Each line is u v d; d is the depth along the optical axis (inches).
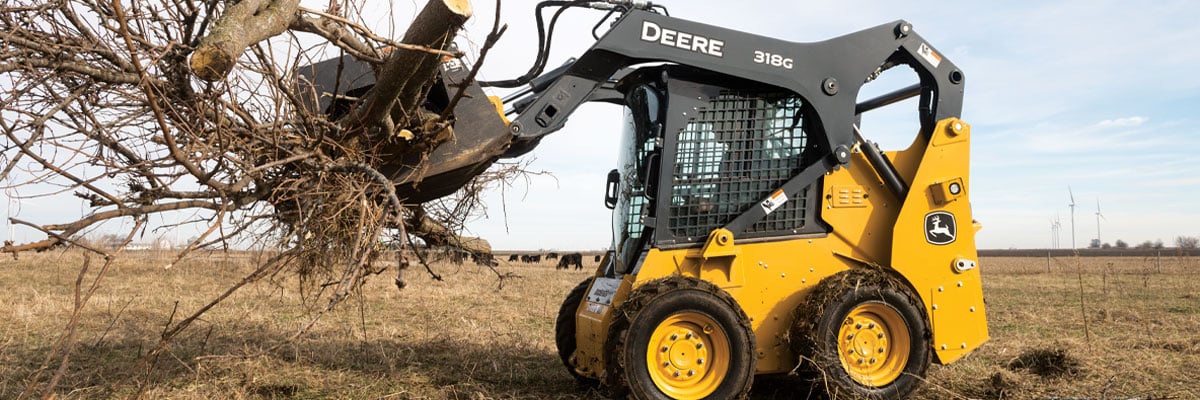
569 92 205.5
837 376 195.2
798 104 214.5
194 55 136.1
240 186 145.3
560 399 210.8
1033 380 237.9
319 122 172.4
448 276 741.9
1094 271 1111.0
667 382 187.0
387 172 197.6
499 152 201.3
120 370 238.4
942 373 246.1
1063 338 323.6
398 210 142.1
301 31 160.2
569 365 227.0
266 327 340.8
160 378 220.7
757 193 209.9
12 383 221.0
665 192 202.2
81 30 138.6
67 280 601.6
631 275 200.5
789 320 205.8
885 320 204.4
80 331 331.0
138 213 131.8
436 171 198.5
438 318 391.2
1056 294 607.8
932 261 212.2
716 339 190.5
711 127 208.7
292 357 261.4
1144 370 251.8
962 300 214.1
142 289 523.2
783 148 212.7
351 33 170.2
